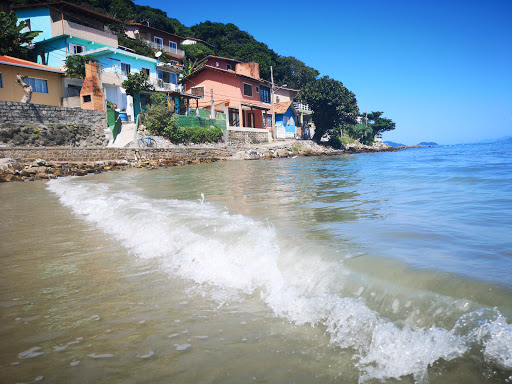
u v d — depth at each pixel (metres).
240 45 78.12
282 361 2.47
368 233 4.79
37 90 30.12
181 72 49.88
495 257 3.47
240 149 41.84
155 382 2.32
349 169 19.77
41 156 25.02
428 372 2.19
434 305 2.66
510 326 2.29
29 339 2.95
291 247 4.29
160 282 4.09
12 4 40.31
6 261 5.20
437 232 4.70
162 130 34.41
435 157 29.92
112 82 34.81
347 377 2.25
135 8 67.25
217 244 4.77
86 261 5.00
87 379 2.38
